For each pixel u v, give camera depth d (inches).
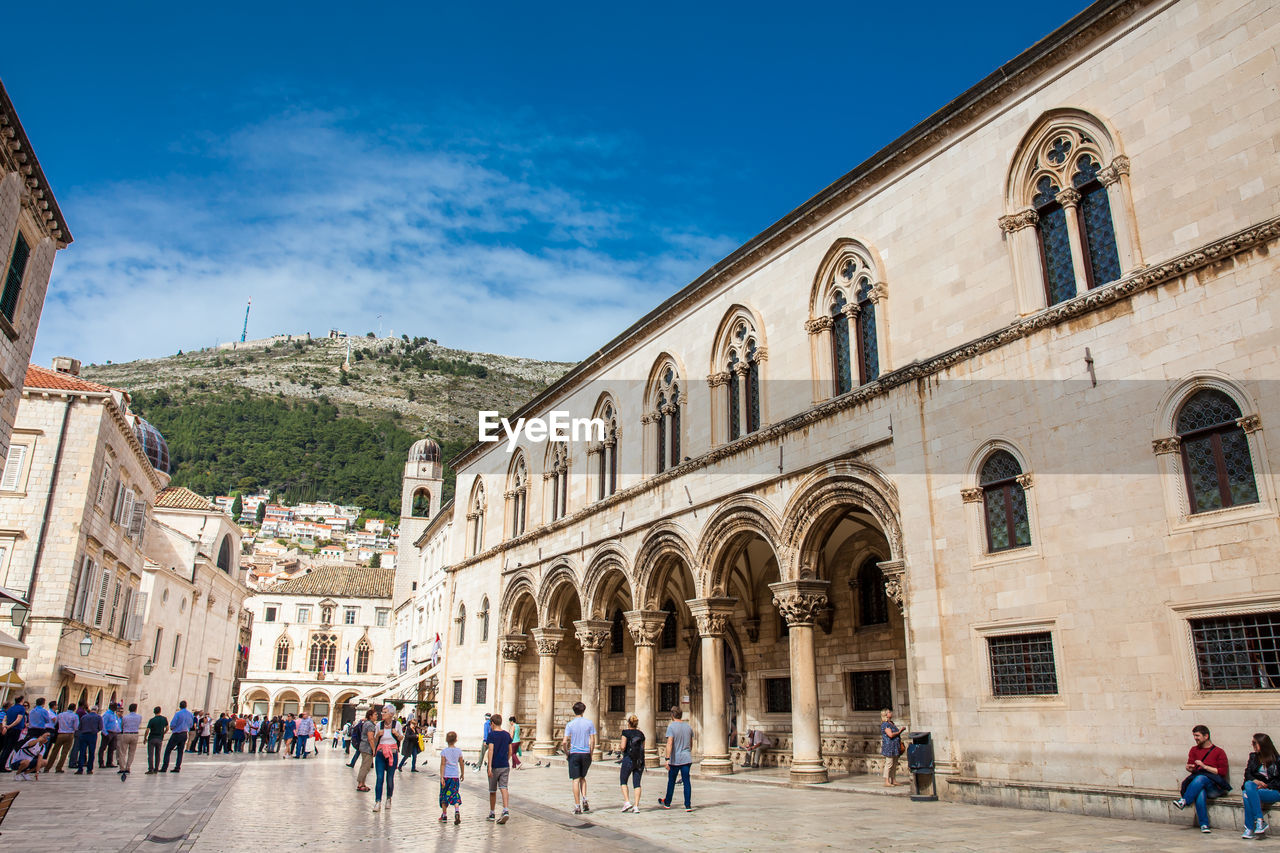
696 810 761.0
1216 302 674.8
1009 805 738.2
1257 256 656.4
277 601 4407.0
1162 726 656.4
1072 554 736.3
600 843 585.0
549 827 676.7
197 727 1884.8
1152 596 677.3
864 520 1043.9
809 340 1072.8
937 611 837.2
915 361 910.4
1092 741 697.6
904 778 980.6
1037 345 796.6
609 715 1678.2
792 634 1007.6
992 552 807.7
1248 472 644.1
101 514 1669.5
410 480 3902.6
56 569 1504.7
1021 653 767.1
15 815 667.4
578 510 1529.3
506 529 1841.8
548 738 1547.7
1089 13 794.2
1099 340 748.0
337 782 1150.3
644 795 913.5
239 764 1520.7
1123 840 551.5
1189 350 685.3
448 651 2007.9
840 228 1055.0
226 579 3065.9
